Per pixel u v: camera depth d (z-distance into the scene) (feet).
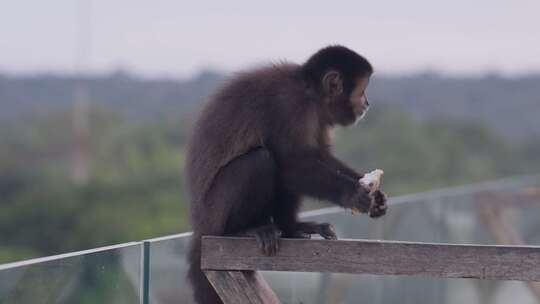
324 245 26.58
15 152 166.40
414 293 53.01
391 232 50.47
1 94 299.99
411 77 311.27
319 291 42.45
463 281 59.41
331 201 29.89
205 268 27.35
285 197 32.68
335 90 32.94
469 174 159.33
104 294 27.71
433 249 25.63
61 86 315.99
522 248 25.02
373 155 156.25
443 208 58.90
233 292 27.17
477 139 180.45
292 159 30.86
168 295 31.48
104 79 323.37
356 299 46.47
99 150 165.58
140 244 29.84
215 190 30.37
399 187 146.10
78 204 126.62
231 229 30.17
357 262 26.23
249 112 30.86
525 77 307.58
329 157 32.35
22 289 23.98
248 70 32.55
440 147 162.71
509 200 65.46
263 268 26.99
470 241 63.93
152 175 138.31
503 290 65.10
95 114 190.70
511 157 182.70
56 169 155.63
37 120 190.70
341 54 33.06
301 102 31.73
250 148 30.55
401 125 164.04
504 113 277.64
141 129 172.35
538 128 261.44
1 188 142.31
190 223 31.94
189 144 32.22
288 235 33.45
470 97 294.25
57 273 25.57
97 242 120.26
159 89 311.47
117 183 132.87
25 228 123.13
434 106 284.82
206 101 32.37
